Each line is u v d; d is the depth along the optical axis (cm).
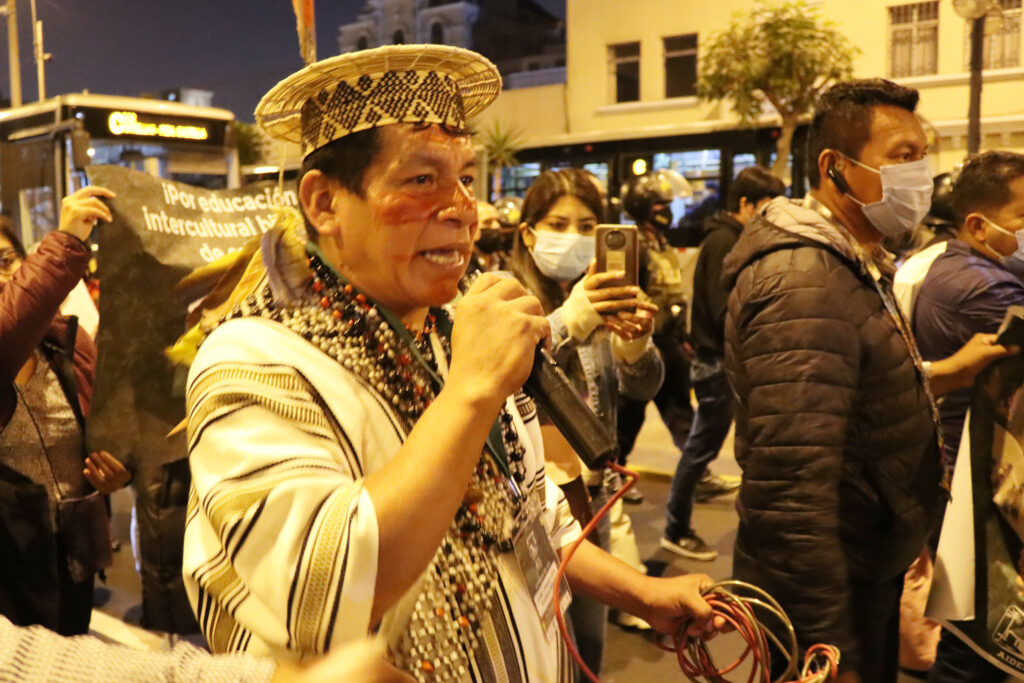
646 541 497
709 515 543
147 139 881
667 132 1288
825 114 228
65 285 260
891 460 208
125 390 278
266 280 122
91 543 283
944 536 247
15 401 270
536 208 270
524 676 120
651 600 160
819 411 196
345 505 99
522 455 134
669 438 753
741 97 1461
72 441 284
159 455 277
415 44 116
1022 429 237
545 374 120
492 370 106
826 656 167
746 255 212
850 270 206
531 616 124
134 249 278
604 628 254
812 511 196
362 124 115
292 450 105
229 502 101
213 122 912
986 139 1475
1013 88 1459
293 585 97
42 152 868
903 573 223
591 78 1952
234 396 107
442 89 119
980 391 242
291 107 127
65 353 288
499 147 1378
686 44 1856
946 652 268
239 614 104
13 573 264
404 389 119
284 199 306
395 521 98
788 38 1430
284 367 112
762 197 495
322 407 112
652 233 505
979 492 241
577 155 1336
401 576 99
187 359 148
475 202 124
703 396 458
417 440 103
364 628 97
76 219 263
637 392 293
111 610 419
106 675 80
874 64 1562
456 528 118
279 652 102
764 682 161
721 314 454
